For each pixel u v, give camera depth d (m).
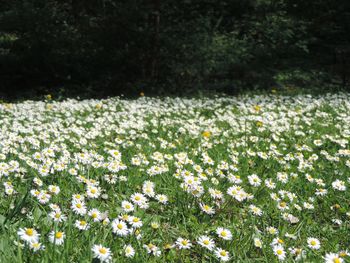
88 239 2.75
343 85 14.86
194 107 9.54
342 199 4.21
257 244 3.04
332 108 9.50
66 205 3.36
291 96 12.35
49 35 14.07
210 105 10.14
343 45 17.23
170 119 7.73
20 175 3.83
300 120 8.05
